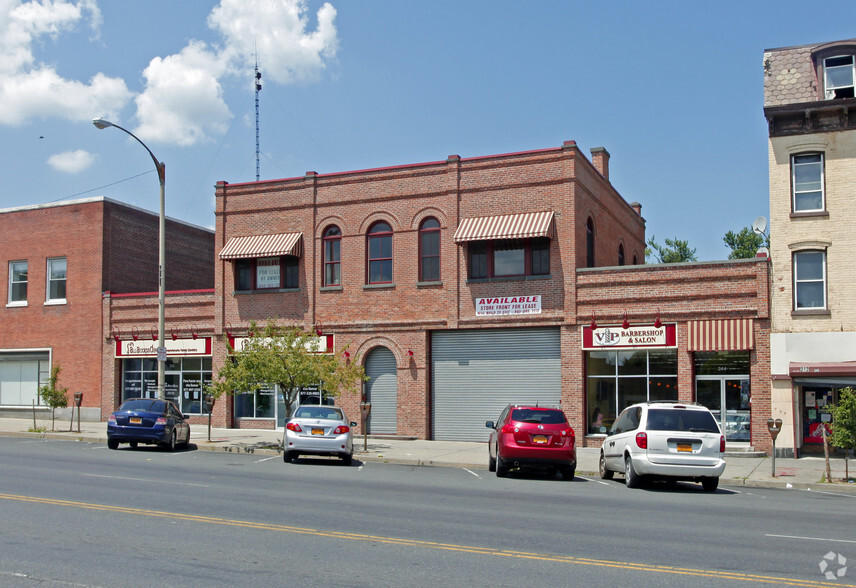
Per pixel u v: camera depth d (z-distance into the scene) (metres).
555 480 18.72
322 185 30.44
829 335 23.92
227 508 12.20
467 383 28.11
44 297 35.91
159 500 12.87
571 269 26.75
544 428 18.58
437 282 28.41
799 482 18.55
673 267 25.61
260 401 31.39
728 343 24.80
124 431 22.86
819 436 24.34
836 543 10.45
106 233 35.16
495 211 27.81
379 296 29.20
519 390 27.41
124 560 8.52
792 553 9.67
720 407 25.17
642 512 13.20
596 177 30.23
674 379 25.66
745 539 10.63
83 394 34.50
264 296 31.08
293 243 30.20
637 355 26.20
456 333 28.42
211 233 42.66
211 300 32.25
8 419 35.62
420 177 28.97
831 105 24.34
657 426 17.09
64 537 9.70
